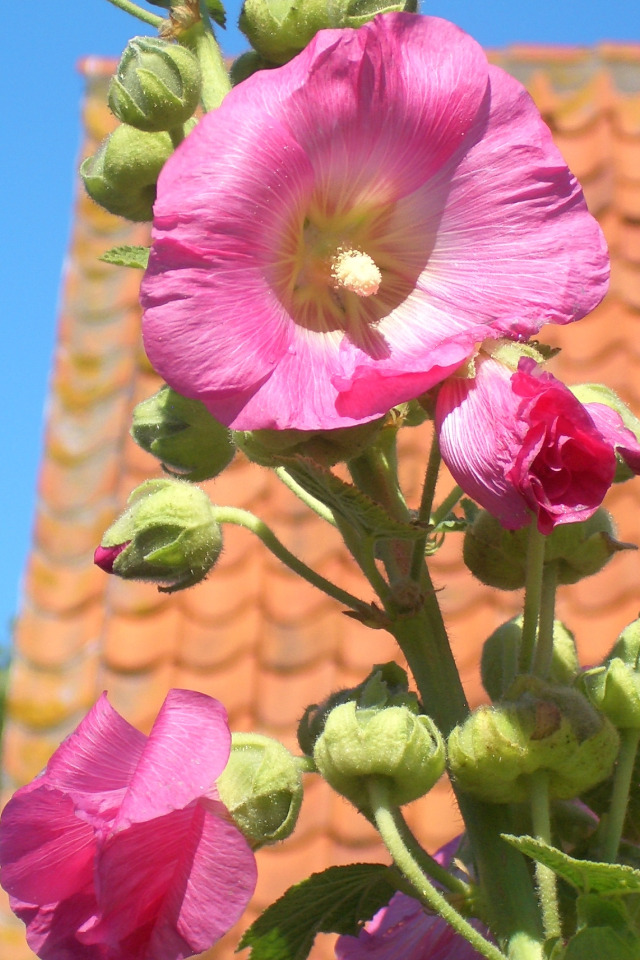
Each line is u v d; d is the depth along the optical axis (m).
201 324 0.68
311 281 0.72
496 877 0.71
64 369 1.83
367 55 0.70
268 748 0.71
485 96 0.71
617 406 0.74
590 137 1.91
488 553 0.74
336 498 0.71
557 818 0.73
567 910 0.72
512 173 0.71
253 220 0.69
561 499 0.69
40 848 0.70
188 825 0.69
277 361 0.69
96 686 1.54
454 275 0.71
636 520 1.54
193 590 1.60
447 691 0.73
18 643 1.59
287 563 0.74
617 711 0.71
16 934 1.38
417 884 0.67
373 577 0.72
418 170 0.71
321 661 1.50
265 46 0.78
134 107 0.76
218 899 0.69
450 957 0.75
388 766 0.68
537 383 0.69
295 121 0.70
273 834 0.70
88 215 1.95
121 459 1.72
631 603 1.48
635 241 1.79
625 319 1.71
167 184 0.68
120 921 0.69
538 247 0.71
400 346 0.71
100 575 1.63
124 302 1.87
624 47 1.98
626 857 0.73
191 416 0.76
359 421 0.69
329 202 0.71
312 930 0.74
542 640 0.72
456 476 0.70
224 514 0.76
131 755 0.71
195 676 1.52
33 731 1.52
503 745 0.69
